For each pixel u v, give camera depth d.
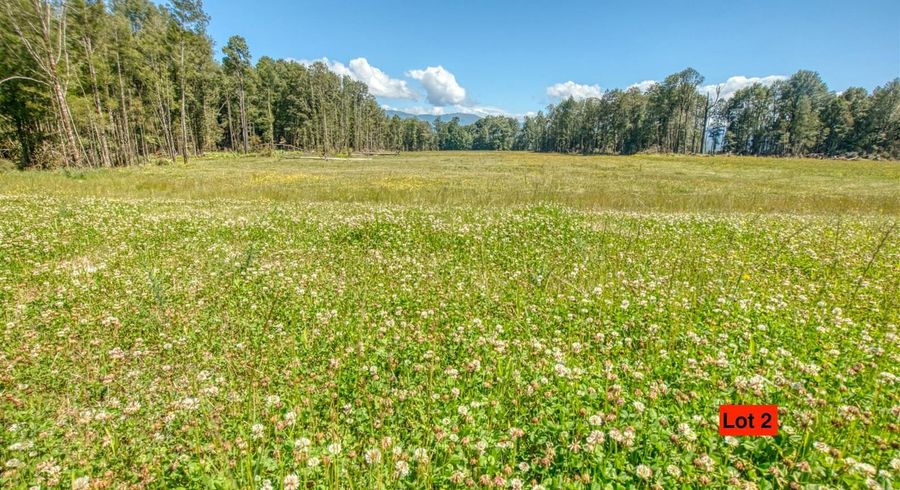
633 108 111.31
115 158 41.38
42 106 33.16
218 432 3.14
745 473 2.67
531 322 5.32
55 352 4.45
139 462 2.89
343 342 4.80
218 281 6.95
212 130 69.81
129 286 6.52
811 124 98.69
